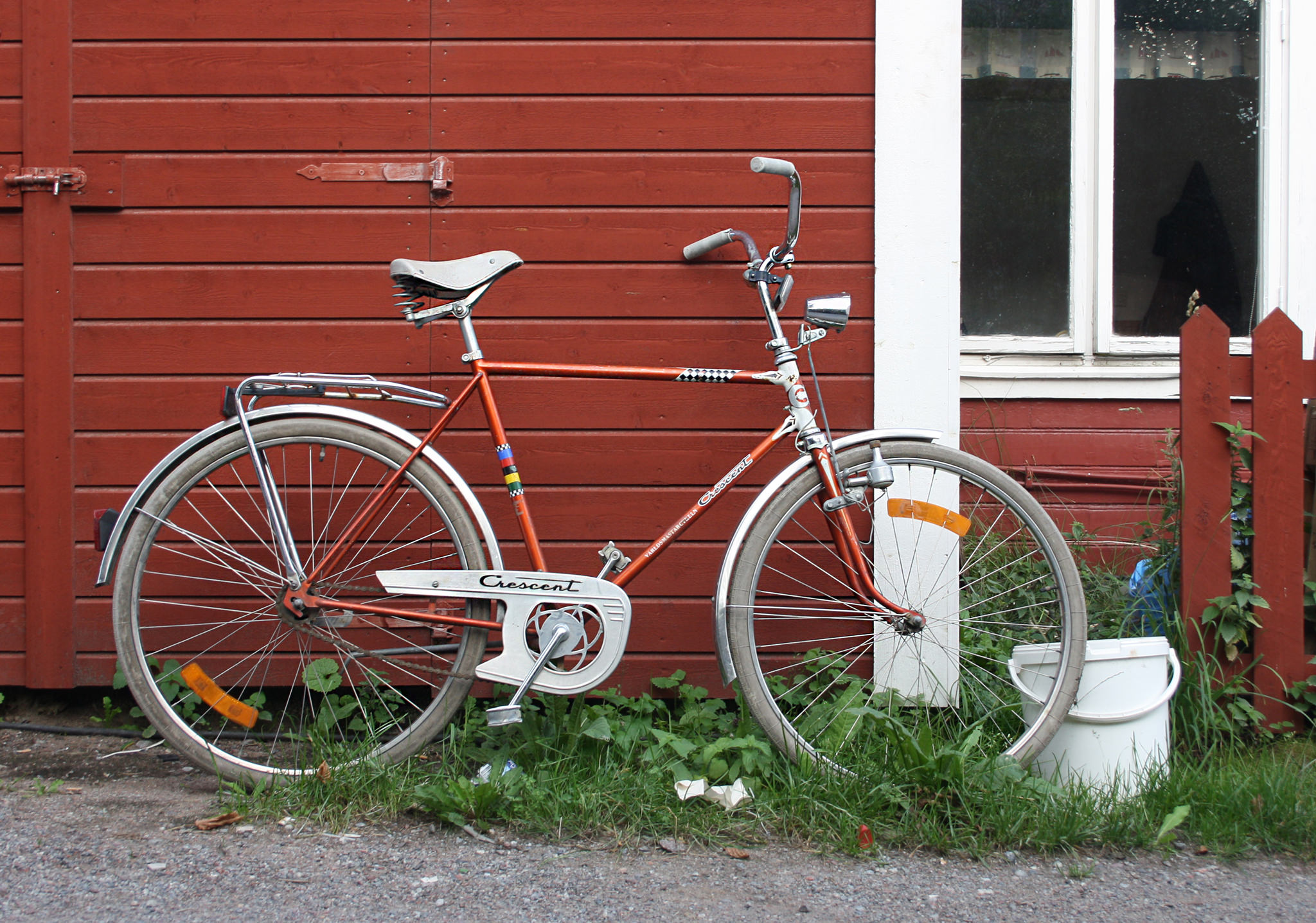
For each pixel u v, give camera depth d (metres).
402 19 2.63
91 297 2.63
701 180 2.64
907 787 2.15
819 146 2.62
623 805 2.12
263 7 2.62
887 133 2.59
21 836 2.01
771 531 2.31
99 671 2.65
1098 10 3.60
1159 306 3.69
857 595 2.36
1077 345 3.63
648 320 2.65
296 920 1.72
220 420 2.65
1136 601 2.76
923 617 2.34
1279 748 2.45
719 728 2.52
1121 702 2.29
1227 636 2.46
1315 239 3.63
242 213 2.64
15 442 2.66
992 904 1.83
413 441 2.31
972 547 2.92
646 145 2.64
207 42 2.62
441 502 2.30
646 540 2.67
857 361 2.63
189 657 2.65
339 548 2.30
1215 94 3.69
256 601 2.65
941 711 2.50
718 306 2.65
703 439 2.66
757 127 2.63
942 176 2.59
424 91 2.63
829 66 2.62
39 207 2.62
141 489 2.28
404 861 1.94
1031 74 3.67
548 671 2.25
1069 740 2.31
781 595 2.58
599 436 2.66
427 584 2.25
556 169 2.64
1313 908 1.82
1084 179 3.64
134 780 2.36
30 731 2.64
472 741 2.46
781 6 2.62
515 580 2.26
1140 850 2.03
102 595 2.65
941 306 2.60
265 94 2.63
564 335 2.65
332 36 2.62
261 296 2.64
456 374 2.65
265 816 2.11
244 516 2.66
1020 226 3.68
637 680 2.67
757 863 1.96
